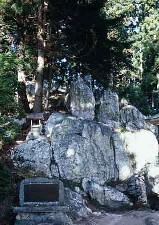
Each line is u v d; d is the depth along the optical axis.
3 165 23.75
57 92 37.72
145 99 43.53
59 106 35.44
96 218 25.66
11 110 22.80
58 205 23.31
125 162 31.73
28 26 33.34
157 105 44.31
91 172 29.72
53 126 30.47
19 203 23.38
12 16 32.22
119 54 33.53
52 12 32.47
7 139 22.06
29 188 23.48
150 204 29.62
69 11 31.92
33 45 33.62
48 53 33.09
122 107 35.69
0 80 20.19
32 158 28.28
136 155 32.56
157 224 24.67
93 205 27.70
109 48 32.78
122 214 27.09
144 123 35.22
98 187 28.42
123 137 32.69
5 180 23.47
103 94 34.44
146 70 44.41
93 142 30.78
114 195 28.53
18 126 22.38
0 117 21.14
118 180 31.22
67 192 26.52
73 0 32.00
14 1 30.56
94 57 32.81
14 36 33.62
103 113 33.75
